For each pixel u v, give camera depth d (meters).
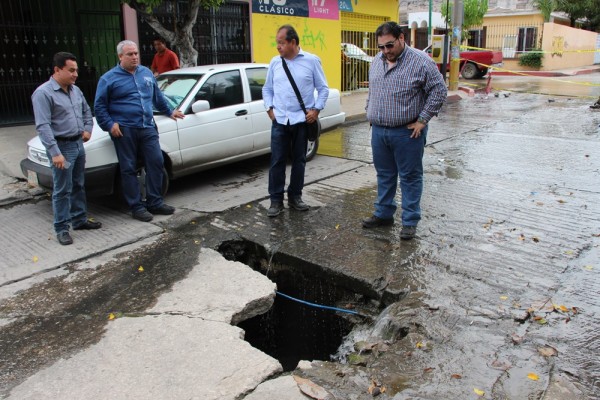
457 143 8.80
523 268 4.05
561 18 33.97
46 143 4.51
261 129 6.94
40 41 9.87
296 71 5.09
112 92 5.13
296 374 2.99
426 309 3.51
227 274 4.22
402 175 4.63
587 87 18.56
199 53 11.34
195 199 6.17
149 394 2.80
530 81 21.88
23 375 3.03
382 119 4.50
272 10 12.80
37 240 5.03
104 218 5.61
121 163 5.31
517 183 6.33
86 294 3.98
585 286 3.74
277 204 5.50
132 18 10.03
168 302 3.81
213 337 3.32
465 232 4.82
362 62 17.38
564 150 7.96
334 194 6.22
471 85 19.83
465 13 24.03
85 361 3.13
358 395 2.74
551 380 2.76
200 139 6.24
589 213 5.21
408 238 4.68
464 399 2.65
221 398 2.75
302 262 4.39
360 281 3.97
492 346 3.08
